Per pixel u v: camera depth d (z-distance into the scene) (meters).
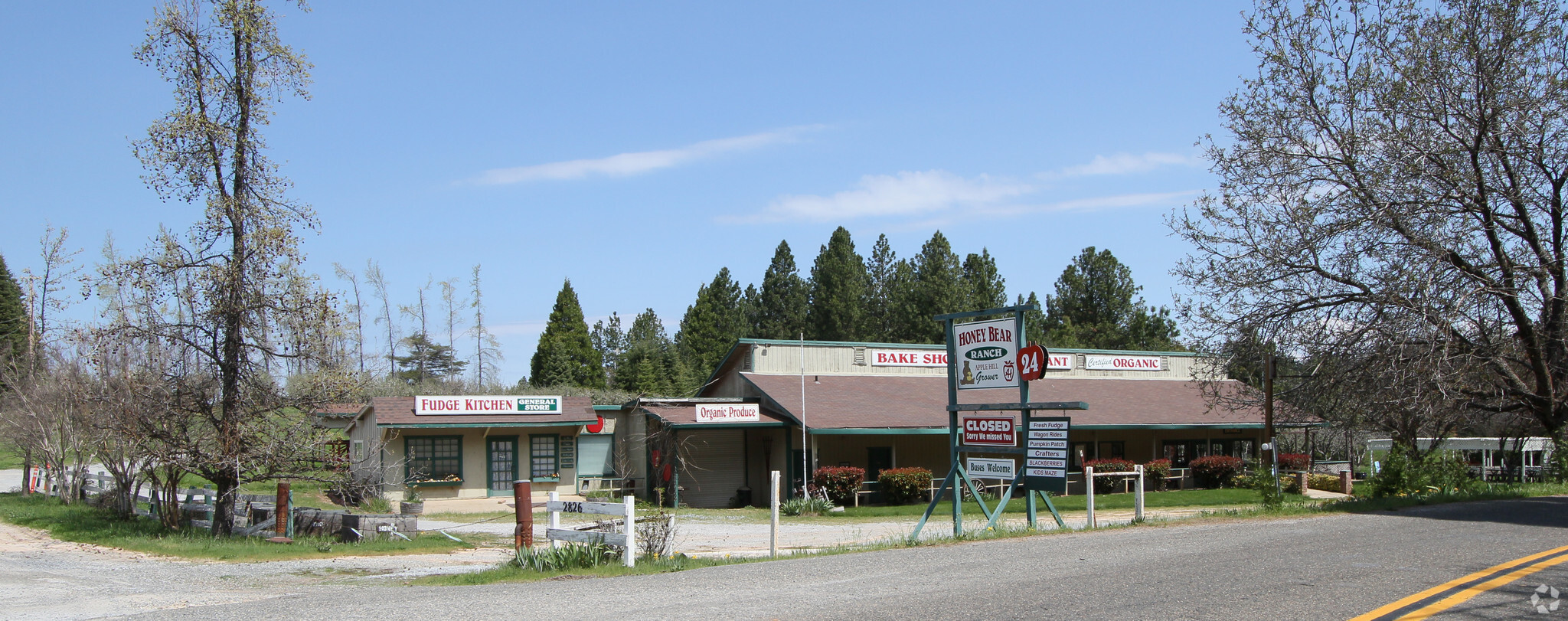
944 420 30.08
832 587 9.16
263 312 18.50
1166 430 33.81
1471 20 20.95
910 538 14.38
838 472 27.44
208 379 18.59
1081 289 64.25
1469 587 8.30
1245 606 7.64
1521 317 22.39
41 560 15.01
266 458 18.69
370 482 23.20
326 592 10.36
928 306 59.34
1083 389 36.19
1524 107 20.70
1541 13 20.84
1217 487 33.31
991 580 9.29
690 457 30.53
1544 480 29.72
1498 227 21.69
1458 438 38.47
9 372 30.86
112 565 14.21
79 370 26.34
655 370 60.56
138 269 17.92
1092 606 7.73
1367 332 21.78
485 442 29.52
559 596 9.10
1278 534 12.81
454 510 28.41
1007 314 14.83
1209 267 23.69
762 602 8.41
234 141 18.27
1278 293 23.17
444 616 8.09
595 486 30.98
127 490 22.34
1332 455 43.31
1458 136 21.59
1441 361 20.39
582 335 60.97
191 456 18.22
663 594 9.04
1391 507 17.12
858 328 62.91
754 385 32.06
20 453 32.62
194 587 11.46
